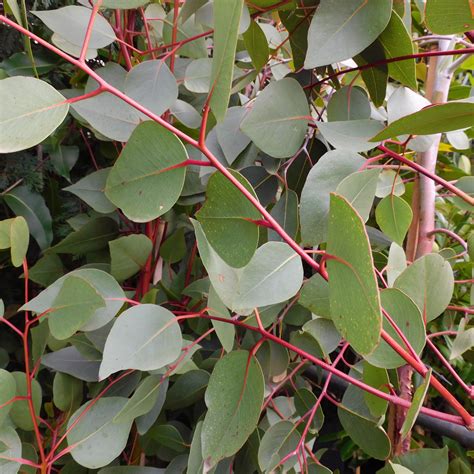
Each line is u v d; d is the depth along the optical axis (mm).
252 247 360
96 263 578
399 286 452
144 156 357
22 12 448
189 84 515
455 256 615
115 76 501
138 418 479
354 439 484
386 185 599
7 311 682
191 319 572
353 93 496
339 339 502
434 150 578
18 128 323
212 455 404
